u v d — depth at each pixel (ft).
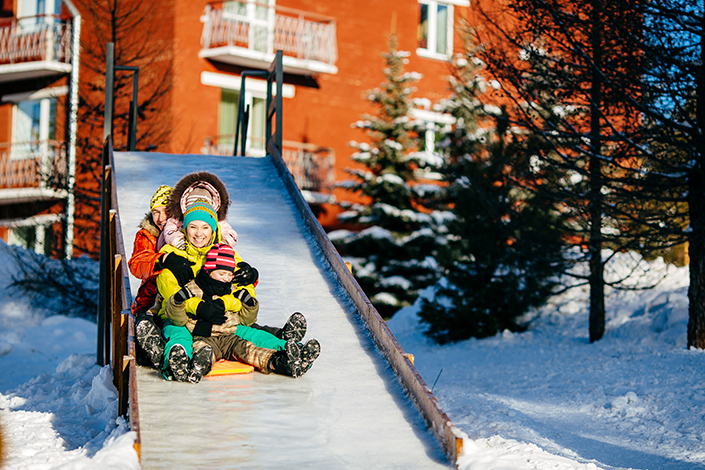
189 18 81.92
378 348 20.34
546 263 47.37
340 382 18.51
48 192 80.59
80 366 34.58
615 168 39.75
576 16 36.35
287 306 22.99
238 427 15.81
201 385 18.30
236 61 84.48
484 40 43.01
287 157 87.61
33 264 61.26
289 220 30.89
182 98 81.20
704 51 34.86
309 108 90.17
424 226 84.64
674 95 34.47
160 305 20.06
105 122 38.11
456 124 62.64
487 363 43.29
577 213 41.50
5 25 90.84
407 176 86.79
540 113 39.19
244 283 19.86
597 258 45.88
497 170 45.68
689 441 25.34
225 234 20.76
